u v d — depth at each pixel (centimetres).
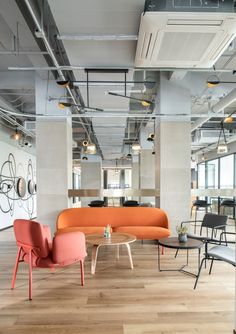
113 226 572
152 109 723
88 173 1475
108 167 1769
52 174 617
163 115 597
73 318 276
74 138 1184
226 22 275
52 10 298
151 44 316
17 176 981
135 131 1167
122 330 255
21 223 345
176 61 361
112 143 1145
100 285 360
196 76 618
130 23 323
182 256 496
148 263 455
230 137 896
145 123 1011
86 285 360
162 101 617
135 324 265
